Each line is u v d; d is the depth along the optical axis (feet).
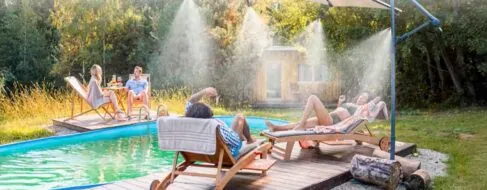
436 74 49.34
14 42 52.54
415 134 29.63
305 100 51.88
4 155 24.18
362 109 22.35
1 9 53.26
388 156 20.66
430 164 21.15
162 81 52.42
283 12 55.88
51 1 55.98
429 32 41.24
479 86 47.85
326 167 18.62
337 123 22.43
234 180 16.42
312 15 50.34
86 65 54.13
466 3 38.88
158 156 24.29
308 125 21.85
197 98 17.28
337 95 51.60
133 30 54.13
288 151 19.98
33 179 19.31
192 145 14.17
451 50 45.98
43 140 26.99
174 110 41.88
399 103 49.44
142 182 16.35
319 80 52.01
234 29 51.88
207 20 52.06
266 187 15.58
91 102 31.96
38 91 39.81
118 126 31.04
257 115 42.60
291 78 52.24
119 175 20.13
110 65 54.70
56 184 18.51
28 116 36.22
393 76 18.20
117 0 52.60
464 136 28.58
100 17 52.03
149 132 32.76
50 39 55.26
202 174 14.62
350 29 45.65
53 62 54.29
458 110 44.06
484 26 38.55
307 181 16.38
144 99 34.09
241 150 15.72
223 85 51.67
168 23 52.60
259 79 51.83
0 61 51.88
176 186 15.66
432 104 48.34
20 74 52.37
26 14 53.31
